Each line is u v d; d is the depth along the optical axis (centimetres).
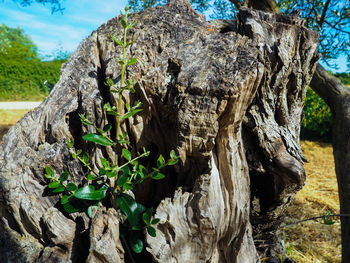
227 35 126
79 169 115
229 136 108
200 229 110
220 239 122
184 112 98
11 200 105
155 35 129
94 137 100
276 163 139
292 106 154
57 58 1354
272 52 132
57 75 1316
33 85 1257
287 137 142
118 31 139
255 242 178
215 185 114
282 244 197
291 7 274
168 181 132
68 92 125
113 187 113
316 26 259
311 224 276
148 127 117
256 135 140
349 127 152
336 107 166
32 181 110
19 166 111
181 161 109
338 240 253
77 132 125
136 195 131
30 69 1270
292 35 140
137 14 147
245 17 145
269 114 140
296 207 317
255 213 173
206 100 96
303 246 238
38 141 120
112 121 118
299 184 138
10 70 1235
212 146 103
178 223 110
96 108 113
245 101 101
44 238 107
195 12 146
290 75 142
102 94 123
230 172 114
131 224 101
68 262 102
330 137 650
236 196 117
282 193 149
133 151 122
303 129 660
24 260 102
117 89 107
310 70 150
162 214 110
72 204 109
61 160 113
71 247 104
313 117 522
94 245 95
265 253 181
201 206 109
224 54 112
